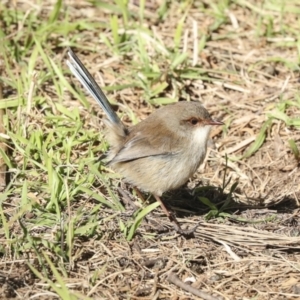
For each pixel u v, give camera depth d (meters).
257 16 16.94
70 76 14.75
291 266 10.45
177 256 10.61
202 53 15.64
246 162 13.21
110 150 11.63
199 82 14.90
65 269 10.09
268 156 13.30
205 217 11.57
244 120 13.97
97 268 10.21
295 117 14.02
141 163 11.21
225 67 15.35
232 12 17.08
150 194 12.04
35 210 11.20
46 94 14.02
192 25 16.52
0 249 10.33
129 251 10.60
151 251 10.70
